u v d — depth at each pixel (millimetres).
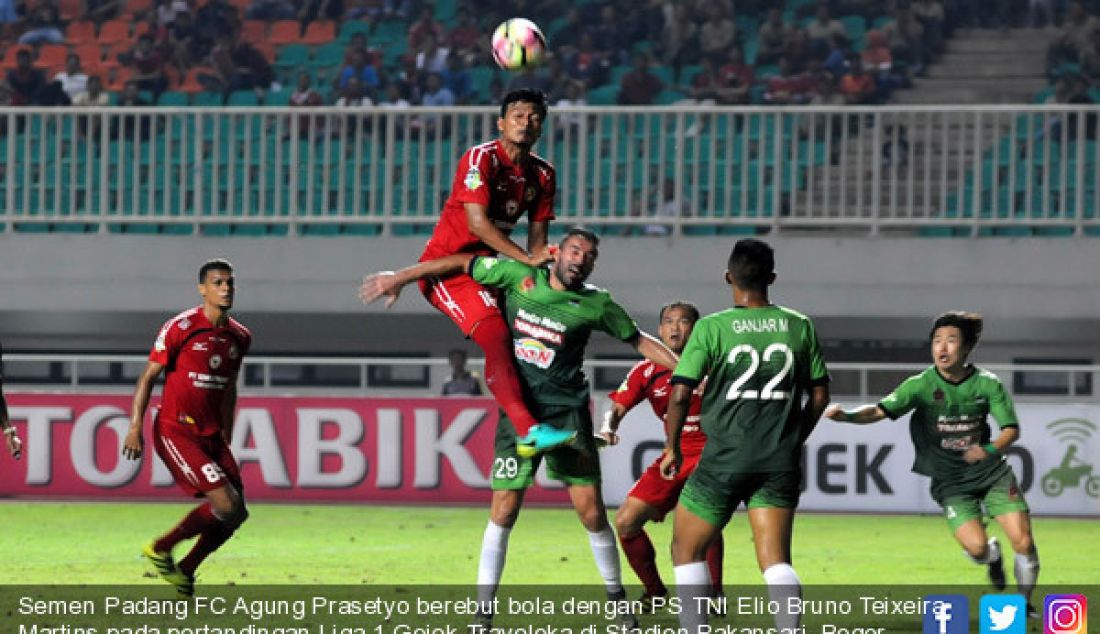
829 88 65500
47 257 60344
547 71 69188
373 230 62656
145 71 71188
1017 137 60062
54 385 61625
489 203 26781
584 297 25141
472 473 51438
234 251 59781
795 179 56781
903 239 57250
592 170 62875
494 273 25562
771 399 21938
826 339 59406
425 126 59688
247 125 58438
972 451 27234
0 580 33344
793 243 57500
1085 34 68438
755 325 22031
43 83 69062
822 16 69500
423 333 59906
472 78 69500
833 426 50250
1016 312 56969
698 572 22469
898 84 67875
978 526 27875
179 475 30125
